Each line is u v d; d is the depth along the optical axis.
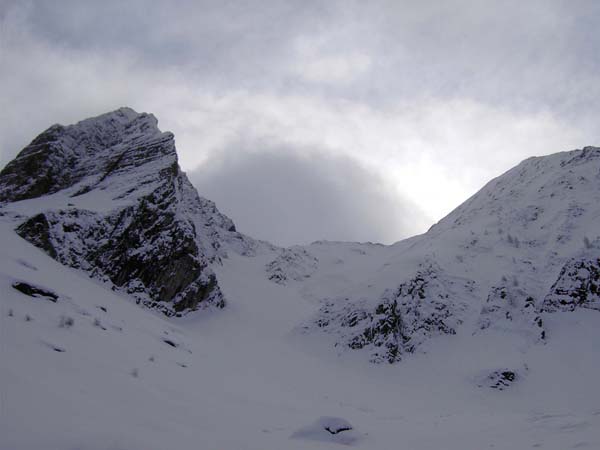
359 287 66.88
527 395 38.72
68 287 30.19
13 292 18.66
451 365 46.94
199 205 109.50
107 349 16.83
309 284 113.00
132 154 71.50
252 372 34.69
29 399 8.44
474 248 70.31
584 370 40.41
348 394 36.31
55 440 7.22
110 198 60.25
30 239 46.84
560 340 46.28
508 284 56.50
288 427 15.21
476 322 53.41
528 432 13.91
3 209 52.09
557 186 78.81
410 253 77.38
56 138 68.44
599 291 51.56
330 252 154.75
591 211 68.06
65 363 12.20
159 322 42.41
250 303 80.31
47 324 16.02
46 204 56.12
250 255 132.75
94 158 70.81
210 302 68.38
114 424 8.76
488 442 13.03
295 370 44.06
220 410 14.76
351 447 12.64
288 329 68.19
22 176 62.06
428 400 39.03
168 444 8.68
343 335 58.12
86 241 51.88
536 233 69.12
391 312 56.81
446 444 13.30
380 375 48.25
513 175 96.88
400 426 18.44
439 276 62.16
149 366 17.61
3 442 6.65
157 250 60.34
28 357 11.15
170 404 12.66
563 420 15.35
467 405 37.34
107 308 30.62
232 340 57.06
